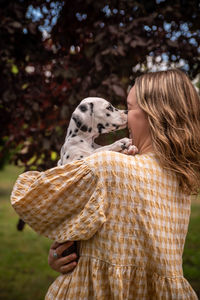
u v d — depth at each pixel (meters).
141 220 1.17
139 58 2.53
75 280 1.20
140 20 2.39
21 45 2.76
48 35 2.83
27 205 1.28
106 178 1.19
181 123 1.31
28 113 2.85
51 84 2.84
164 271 1.18
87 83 2.51
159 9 2.45
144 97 1.36
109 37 2.43
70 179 1.23
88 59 2.60
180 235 1.33
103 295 1.15
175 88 1.35
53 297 1.25
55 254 1.31
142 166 1.24
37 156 2.94
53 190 1.25
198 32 2.56
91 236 1.17
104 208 1.17
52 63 2.78
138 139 1.38
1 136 3.26
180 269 1.28
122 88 2.39
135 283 1.17
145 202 1.19
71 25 2.66
